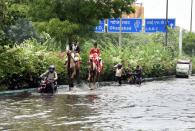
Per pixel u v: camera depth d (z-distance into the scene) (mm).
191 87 35656
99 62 34969
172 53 69938
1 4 26656
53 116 16562
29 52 29812
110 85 36531
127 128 14070
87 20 41000
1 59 26609
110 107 19500
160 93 27844
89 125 14594
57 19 39375
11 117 16188
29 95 25000
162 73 60438
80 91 28484
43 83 26625
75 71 32000
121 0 42250
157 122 15359
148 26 70438
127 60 46719
